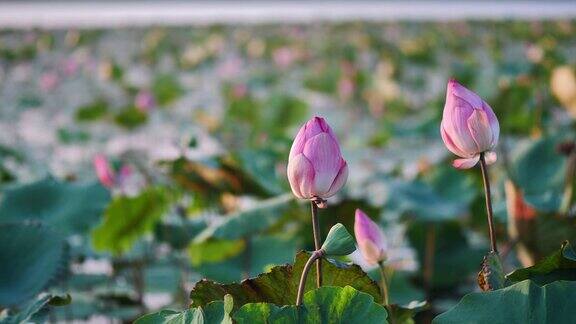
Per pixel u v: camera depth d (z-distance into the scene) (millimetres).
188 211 4707
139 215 4074
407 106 10617
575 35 20297
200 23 38125
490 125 1956
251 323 1702
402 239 4559
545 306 1743
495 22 28547
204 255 3553
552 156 4355
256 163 4746
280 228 3906
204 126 8938
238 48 23156
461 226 4336
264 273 1952
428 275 4281
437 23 30438
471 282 4469
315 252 1773
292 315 1714
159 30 29062
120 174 4641
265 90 14961
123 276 4344
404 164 7590
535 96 7527
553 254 1958
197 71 19375
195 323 1716
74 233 3570
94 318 4219
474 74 10031
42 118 13000
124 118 8961
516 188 3336
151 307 4172
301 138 1891
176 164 4152
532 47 9984
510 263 4027
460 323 1781
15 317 2213
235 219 3400
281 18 46000
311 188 1872
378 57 19234
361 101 11727
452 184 4555
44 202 3703
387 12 49250
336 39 25375
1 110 13953
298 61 17891
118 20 44469
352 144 8016
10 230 2812
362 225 2238
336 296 1726
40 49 23875
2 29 30734
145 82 17781
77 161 8742
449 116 1988
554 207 3346
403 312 2172
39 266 2727
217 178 4293
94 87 16938
